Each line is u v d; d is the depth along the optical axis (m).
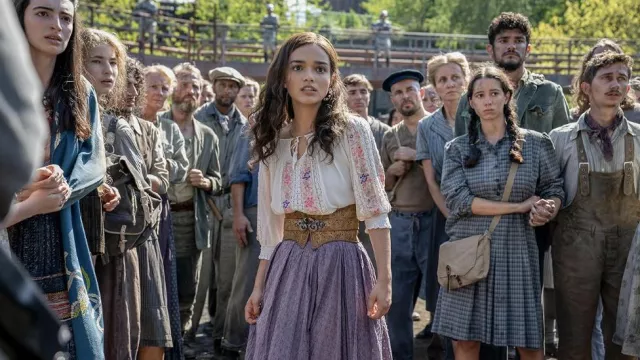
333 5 57.59
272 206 3.79
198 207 6.29
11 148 1.37
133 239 4.25
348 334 3.60
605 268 4.95
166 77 6.01
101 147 3.71
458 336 4.76
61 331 1.52
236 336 6.13
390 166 6.29
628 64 4.95
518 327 4.69
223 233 6.65
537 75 5.68
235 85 7.30
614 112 4.93
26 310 1.46
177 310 5.20
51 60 3.56
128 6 25.86
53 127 3.53
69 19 3.55
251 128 3.80
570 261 4.96
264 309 3.68
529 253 4.79
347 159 3.66
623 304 4.84
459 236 4.91
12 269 1.45
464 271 4.70
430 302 6.00
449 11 41.38
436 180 5.87
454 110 5.91
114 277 4.26
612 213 4.91
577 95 5.42
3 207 1.39
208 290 7.43
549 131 5.54
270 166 3.79
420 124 6.04
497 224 4.78
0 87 1.37
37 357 1.48
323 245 3.65
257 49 25.41
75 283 3.47
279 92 3.72
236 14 33.09
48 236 3.47
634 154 4.90
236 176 6.09
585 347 5.00
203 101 9.60
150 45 23.14
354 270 3.63
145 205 4.30
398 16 45.47
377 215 3.67
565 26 31.84
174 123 6.16
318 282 3.60
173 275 5.21
